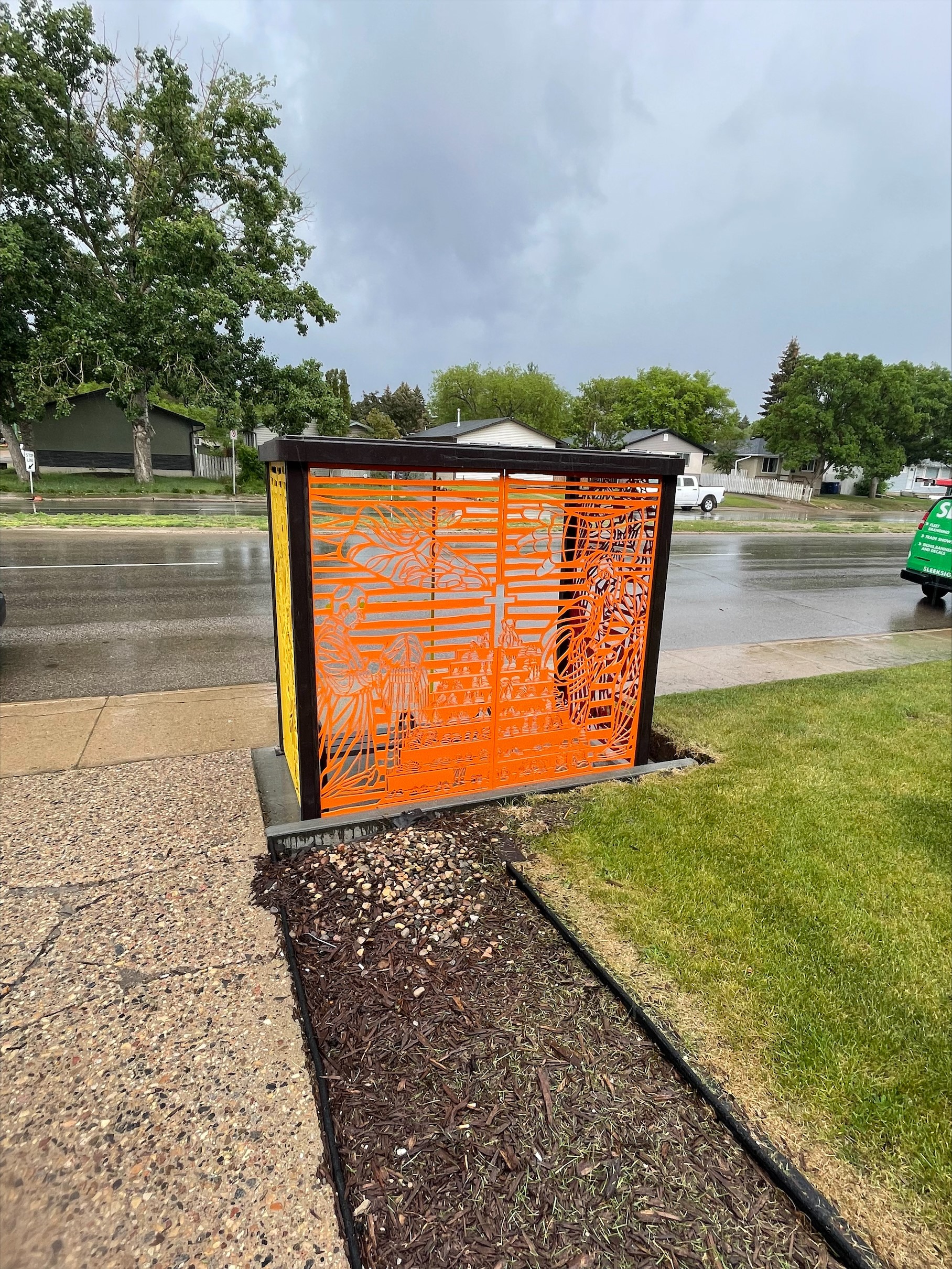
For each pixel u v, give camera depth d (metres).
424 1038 2.01
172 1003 2.11
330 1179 1.60
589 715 3.82
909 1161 1.68
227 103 21.66
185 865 2.82
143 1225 1.49
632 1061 1.96
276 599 3.51
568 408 55.94
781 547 17.33
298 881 2.73
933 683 5.78
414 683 3.27
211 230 19.69
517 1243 1.47
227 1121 1.74
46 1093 1.79
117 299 21.16
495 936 2.46
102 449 29.59
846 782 3.83
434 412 58.38
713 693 5.42
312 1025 2.04
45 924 2.44
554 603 3.50
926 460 46.34
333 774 3.19
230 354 21.31
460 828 3.18
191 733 4.21
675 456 3.42
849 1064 1.95
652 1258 1.45
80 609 7.69
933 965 2.39
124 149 21.81
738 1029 2.07
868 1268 1.45
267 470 3.39
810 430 39.81
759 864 2.98
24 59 19.12
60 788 3.46
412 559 3.05
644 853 3.02
